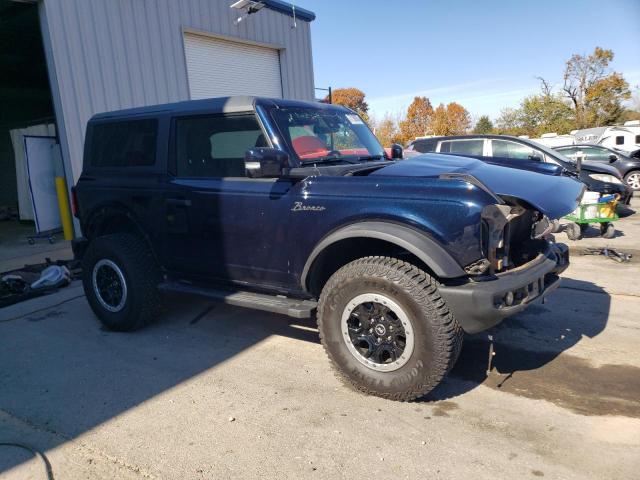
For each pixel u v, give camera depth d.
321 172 3.61
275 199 3.67
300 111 4.14
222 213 3.96
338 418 3.13
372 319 3.25
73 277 6.84
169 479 2.63
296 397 3.42
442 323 3.00
